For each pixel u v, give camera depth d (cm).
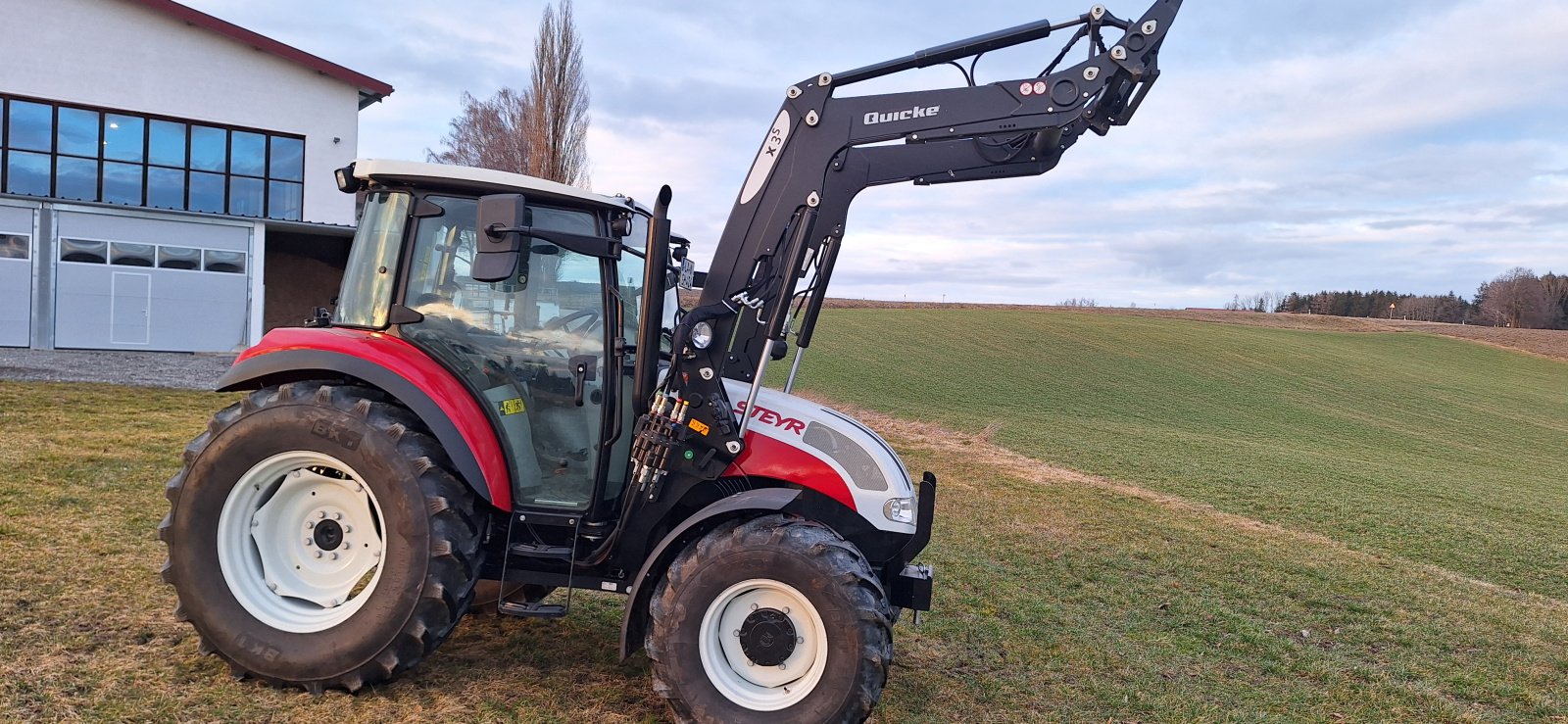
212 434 377
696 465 382
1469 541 1063
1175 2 358
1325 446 2344
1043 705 436
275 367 380
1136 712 438
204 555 372
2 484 671
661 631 351
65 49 1841
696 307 387
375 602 360
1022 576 712
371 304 398
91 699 344
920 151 417
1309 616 654
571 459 402
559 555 389
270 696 363
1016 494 1141
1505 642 618
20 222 1727
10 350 1683
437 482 364
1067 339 4525
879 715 405
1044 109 368
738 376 401
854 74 385
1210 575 764
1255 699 473
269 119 2036
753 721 342
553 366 401
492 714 363
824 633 342
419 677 396
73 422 989
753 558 346
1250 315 6888
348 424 364
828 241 410
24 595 443
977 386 3044
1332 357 4666
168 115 1939
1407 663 555
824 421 400
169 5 1895
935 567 712
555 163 2852
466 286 399
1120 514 1043
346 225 2094
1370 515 1191
